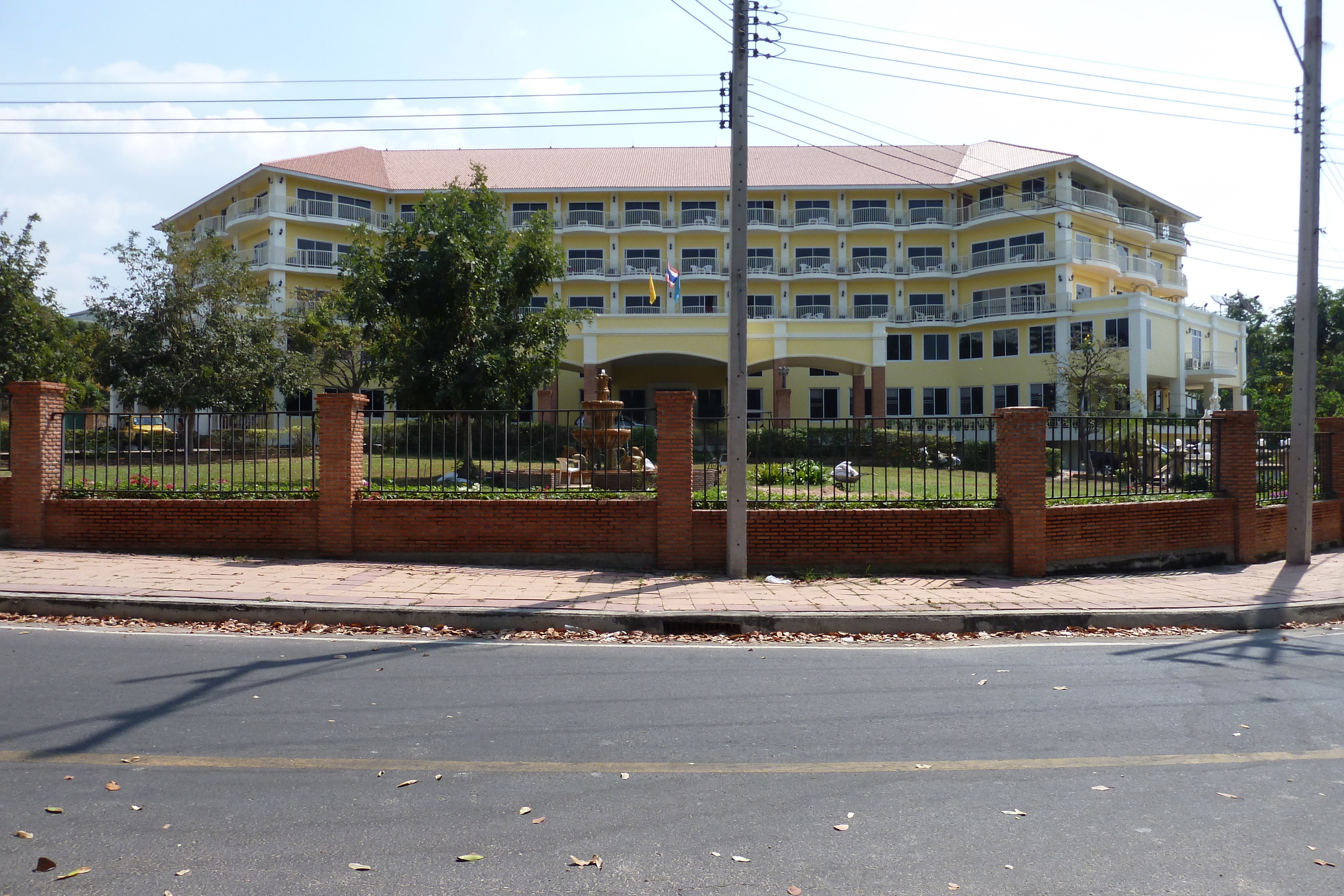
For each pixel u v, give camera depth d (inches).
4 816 151.5
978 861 139.2
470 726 205.9
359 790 165.8
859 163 2014.0
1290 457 493.4
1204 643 317.4
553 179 2022.6
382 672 257.3
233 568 414.6
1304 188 481.1
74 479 474.6
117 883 128.6
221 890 126.7
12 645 287.7
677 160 2132.1
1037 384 1863.9
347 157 1989.4
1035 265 1849.2
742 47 425.7
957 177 2017.7
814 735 203.0
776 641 319.3
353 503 447.2
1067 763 185.8
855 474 460.1
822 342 1476.4
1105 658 290.0
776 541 433.4
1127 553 465.7
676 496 438.0
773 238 2014.0
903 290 2021.4
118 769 174.6
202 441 470.0
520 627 328.8
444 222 829.8
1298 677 264.4
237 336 1139.9
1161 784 174.2
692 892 128.2
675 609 342.0
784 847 143.7
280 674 252.5
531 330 878.4
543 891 128.0
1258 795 169.0
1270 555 522.9
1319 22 469.7
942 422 453.1
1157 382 1807.3
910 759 187.3
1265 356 2497.5
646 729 205.8
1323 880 134.3
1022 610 349.1
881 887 130.5
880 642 316.8
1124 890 130.6
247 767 177.0
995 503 445.7
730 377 421.4
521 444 472.7
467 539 444.8
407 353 842.2
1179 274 2142.0
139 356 1082.7
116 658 270.2
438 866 135.2
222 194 1911.9
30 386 464.1
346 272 875.4
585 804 160.6
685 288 1994.3
